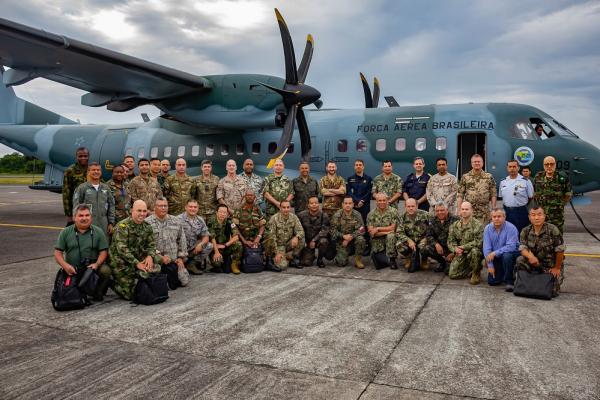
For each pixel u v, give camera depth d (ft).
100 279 18.26
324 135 43.47
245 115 43.39
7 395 10.32
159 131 53.88
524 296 18.53
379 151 40.86
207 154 49.47
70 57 38.04
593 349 12.89
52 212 60.90
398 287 20.52
